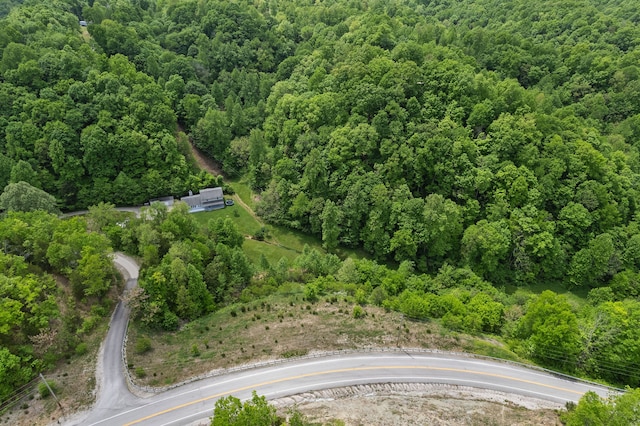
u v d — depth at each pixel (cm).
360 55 12300
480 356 6506
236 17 16412
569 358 6334
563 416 5222
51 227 7475
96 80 11388
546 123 10512
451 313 7288
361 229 10144
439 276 8900
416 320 7275
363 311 7425
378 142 10519
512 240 9275
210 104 13525
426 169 10088
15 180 9512
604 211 9412
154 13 17288
